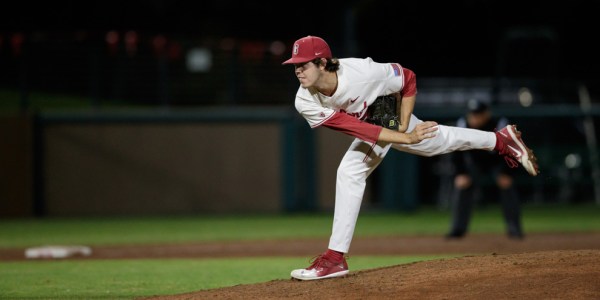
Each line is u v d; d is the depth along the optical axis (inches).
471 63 3125.0
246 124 2534.5
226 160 2536.9
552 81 2758.4
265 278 1136.2
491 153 1644.9
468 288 758.5
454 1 3100.4
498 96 2711.6
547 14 3105.3
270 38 3041.3
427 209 2677.2
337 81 816.3
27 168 2463.1
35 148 2482.8
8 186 2445.9
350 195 850.8
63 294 979.3
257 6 3024.1
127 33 2837.1
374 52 3125.0
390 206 2519.7
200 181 2529.5
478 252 1487.5
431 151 866.1
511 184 1679.4
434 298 739.4
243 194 2536.9
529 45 2827.3
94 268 1279.5
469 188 1700.3
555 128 2650.1
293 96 2645.2
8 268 1286.9
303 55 800.3
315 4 2967.5
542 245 1578.5
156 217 2490.2
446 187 2696.9
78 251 1529.3
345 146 2527.1
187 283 1080.8
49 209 2490.2
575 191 2728.8
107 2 2955.2
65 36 2898.6
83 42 2696.9
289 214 2529.5
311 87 831.7
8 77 2645.2
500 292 738.8
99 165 2502.5
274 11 3021.7
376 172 2581.2
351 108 836.0
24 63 2502.5
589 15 3083.2
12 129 2450.8
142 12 2992.1
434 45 3127.5
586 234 1818.4
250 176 2536.9
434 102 2714.1
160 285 1059.3
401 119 845.8
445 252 1504.7
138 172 2514.8
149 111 2511.1
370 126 812.6
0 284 1075.3
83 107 2704.2
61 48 2628.0
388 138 806.5
